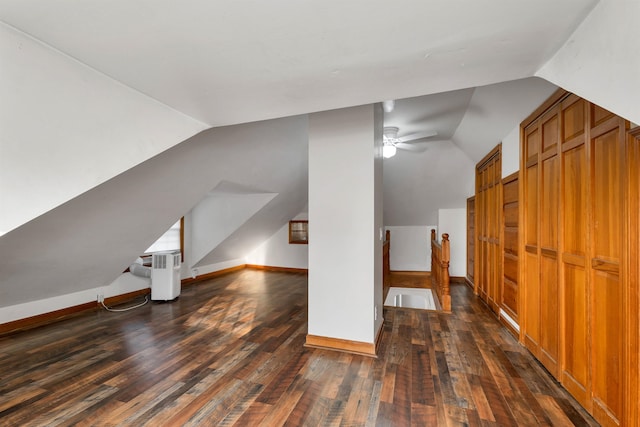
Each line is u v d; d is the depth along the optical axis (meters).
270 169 4.50
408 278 6.24
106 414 1.84
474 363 2.46
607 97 1.03
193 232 5.85
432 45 1.24
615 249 1.60
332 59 1.37
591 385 1.78
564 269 2.10
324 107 1.98
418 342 2.89
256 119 2.20
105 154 1.73
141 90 1.76
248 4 0.99
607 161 1.66
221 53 1.33
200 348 2.79
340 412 1.85
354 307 2.71
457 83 1.61
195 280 5.89
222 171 3.67
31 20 1.18
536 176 2.56
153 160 2.53
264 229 6.51
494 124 3.24
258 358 2.58
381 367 2.41
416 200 5.91
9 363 2.49
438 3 0.97
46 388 2.12
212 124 2.27
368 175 2.69
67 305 3.75
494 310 3.79
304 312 3.92
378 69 1.45
